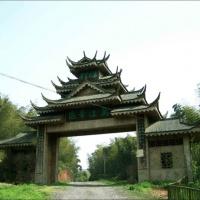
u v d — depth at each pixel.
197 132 35.91
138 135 38.69
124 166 71.31
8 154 43.84
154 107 38.06
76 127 42.16
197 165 41.31
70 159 89.31
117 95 39.91
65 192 28.78
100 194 27.50
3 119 65.94
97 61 51.12
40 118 43.16
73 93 43.62
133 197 25.41
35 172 41.41
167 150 37.28
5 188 28.33
